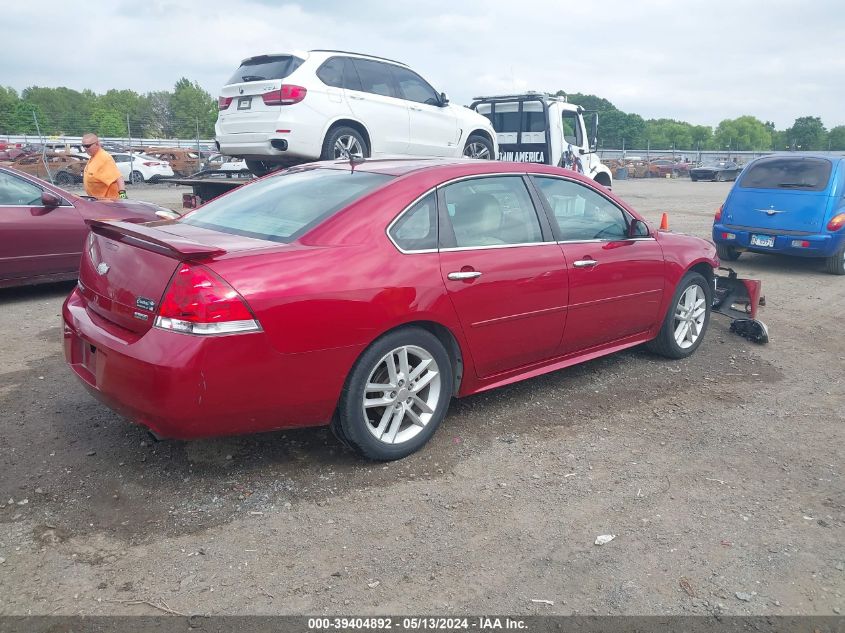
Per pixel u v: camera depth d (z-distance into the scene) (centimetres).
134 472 347
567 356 461
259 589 264
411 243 361
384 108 977
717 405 460
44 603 253
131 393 302
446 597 263
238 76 930
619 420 431
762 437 411
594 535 305
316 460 365
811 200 938
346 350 330
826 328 671
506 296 397
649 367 534
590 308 455
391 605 258
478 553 290
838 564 288
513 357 418
